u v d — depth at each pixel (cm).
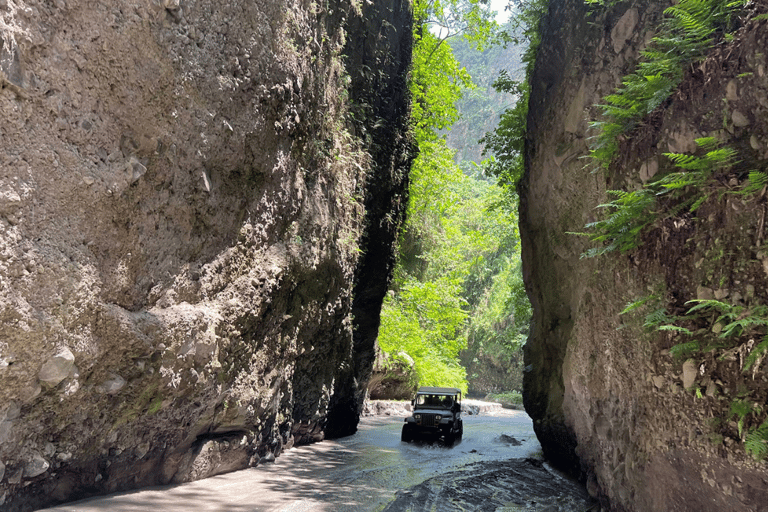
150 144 676
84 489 673
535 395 1278
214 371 838
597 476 783
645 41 774
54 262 544
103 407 649
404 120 1902
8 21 498
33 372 530
